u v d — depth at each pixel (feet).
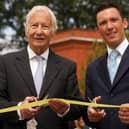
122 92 8.18
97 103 7.87
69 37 34.58
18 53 8.16
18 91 7.73
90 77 8.73
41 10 7.94
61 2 50.85
